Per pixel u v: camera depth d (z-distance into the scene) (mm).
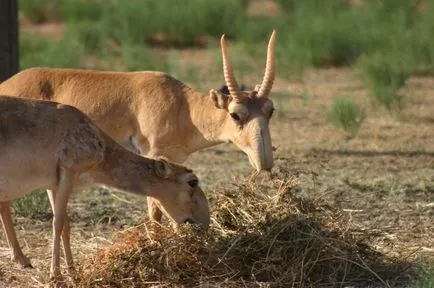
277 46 30781
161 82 13312
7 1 17219
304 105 23953
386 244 12742
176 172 11578
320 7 37219
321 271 11609
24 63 27156
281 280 11359
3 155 10711
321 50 30016
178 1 36844
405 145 19625
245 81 27156
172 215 11648
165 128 13141
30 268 12180
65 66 27656
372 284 11531
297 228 11742
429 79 27828
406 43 29453
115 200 15586
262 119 12477
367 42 30297
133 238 11742
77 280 11305
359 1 41531
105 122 13242
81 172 11141
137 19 34062
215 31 34688
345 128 20656
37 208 14789
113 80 13406
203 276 11438
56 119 10984
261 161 12367
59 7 38500
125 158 11422
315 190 15227
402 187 16094
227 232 11891
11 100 10922
